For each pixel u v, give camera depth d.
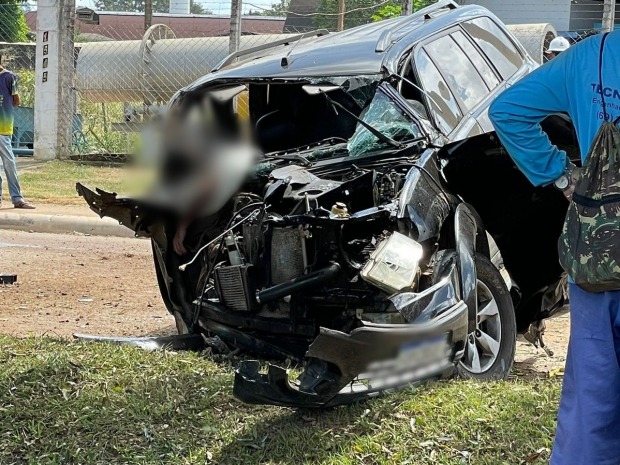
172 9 34.38
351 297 4.68
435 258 4.59
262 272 5.00
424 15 6.61
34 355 4.87
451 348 4.39
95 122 16.75
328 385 3.99
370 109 5.50
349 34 6.41
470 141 4.82
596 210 2.82
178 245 5.53
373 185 4.77
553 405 4.04
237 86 6.07
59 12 15.25
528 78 3.07
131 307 7.02
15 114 17.11
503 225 5.52
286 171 5.23
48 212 11.15
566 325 6.81
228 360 5.11
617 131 2.83
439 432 3.81
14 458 3.80
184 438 3.90
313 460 3.67
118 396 4.30
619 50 2.90
